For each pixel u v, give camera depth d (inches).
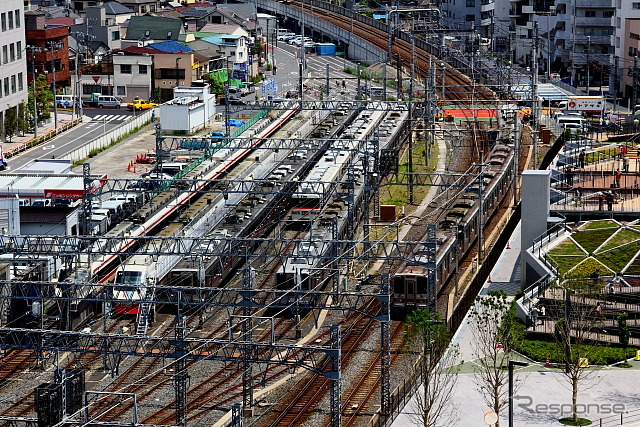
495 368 7672.2
